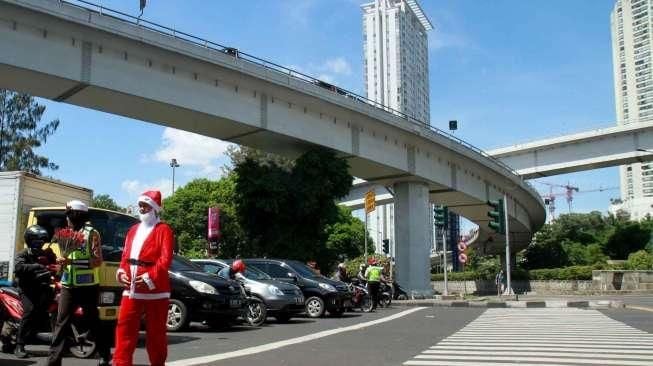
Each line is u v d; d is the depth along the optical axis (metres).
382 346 10.88
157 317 6.09
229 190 50.59
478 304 25.66
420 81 85.31
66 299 7.57
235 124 30.08
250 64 29.11
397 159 38.22
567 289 46.56
